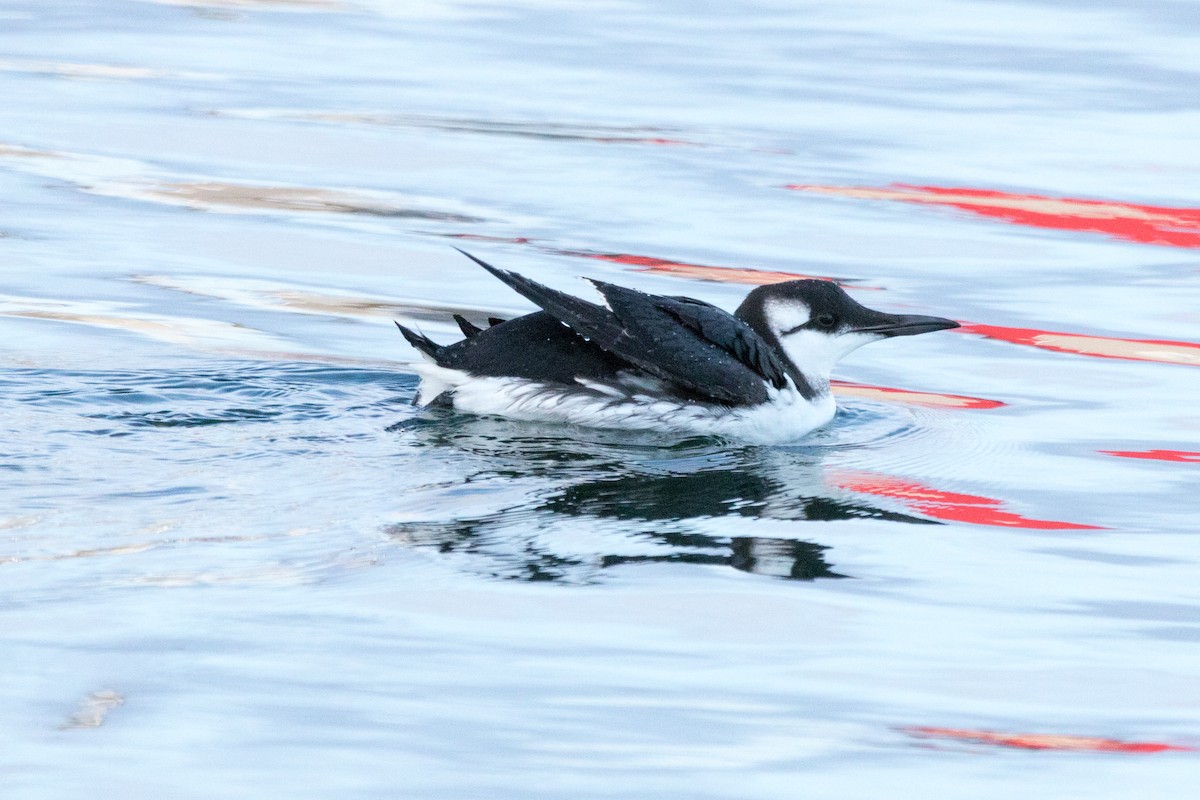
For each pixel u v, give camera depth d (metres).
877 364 14.22
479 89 22.56
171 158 19.23
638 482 10.55
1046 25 27.06
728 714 7.42
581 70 23.75
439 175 18.94
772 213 17.86
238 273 15.63
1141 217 18.06
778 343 12.34
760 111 21.80
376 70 23.47
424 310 14.84
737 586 8.93
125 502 9.59
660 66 24.09
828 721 7.42
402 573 8.75
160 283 15.20
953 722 7.47
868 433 12.20
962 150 20.27
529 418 11.47
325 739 6.98
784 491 10.68
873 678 7.88
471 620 8.26
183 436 10.89
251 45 24.78
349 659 7.72
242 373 12.55
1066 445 12.05
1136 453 11.88
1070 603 8.93
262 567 8.71
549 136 20.42
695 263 16.14
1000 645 8.34
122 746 6.84
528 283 11.49
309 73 23.19
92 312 14.24
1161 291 16.05
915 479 11.10
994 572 9.38
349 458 10.59
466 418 11.54
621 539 9.54
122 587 8.34
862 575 9.23
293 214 17.47
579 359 11.47
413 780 6.68
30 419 11.10
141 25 25.80
